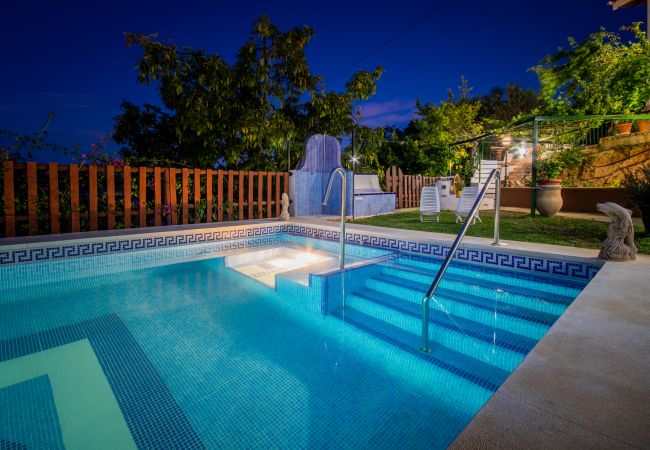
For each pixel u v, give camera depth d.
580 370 1.62
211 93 9.96
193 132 9.91
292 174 9.70
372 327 3.59
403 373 2.87
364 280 4.61
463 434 1.19
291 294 4.43
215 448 1.97
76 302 4.27
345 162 13.30
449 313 3.70
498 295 3.78
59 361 2.90
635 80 11.64
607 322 2.18
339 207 9.88
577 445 1.13
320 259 6.20
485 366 2.82
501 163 14.51
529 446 1.12
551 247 4.68
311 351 3.20
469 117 21.78
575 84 13.52
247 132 9.88
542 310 3.44
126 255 6.02
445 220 8.50
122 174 7.30
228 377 2.73
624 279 3.10
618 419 1.27
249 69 10.92
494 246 4.80
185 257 6.42
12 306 4.12
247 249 6.88
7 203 6.05
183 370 2.81
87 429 2.09
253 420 2.22
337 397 2.50
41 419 2.17
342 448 1.99
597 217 8.11
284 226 8.20
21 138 6.63
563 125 11.97
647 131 10.16
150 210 7.61
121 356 3.02
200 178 8.38
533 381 1.52
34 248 5.18
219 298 4.49
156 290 4.77
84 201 6.91
